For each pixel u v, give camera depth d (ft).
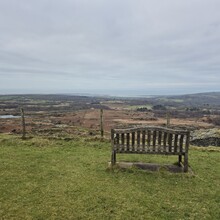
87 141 46.47
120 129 29.07
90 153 38.29
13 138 46.68
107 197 22.07
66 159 34.32
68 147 41.88
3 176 26.81
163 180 26.30
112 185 24.77
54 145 42.83
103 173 28.19
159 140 28.89
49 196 22.04
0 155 35.58
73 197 21.94
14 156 35.19
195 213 19.67
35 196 21.99
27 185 24.41
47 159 34.04
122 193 22.95
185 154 28.45
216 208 20.53
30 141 44.19
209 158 37.70
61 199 21.50
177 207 20.58
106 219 18.56
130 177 26.99
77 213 19.26
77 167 30.50
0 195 22.07
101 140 46.93
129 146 29.37
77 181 25.67
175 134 28.37
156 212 19.71
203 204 21.24
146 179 26.48
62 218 18.53
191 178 27.07
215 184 25.82
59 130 65.31
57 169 29.58
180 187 24.70
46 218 18.47
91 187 24.17
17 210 19.48
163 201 21.61
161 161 34.83
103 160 34.09
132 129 28.89
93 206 20.38
